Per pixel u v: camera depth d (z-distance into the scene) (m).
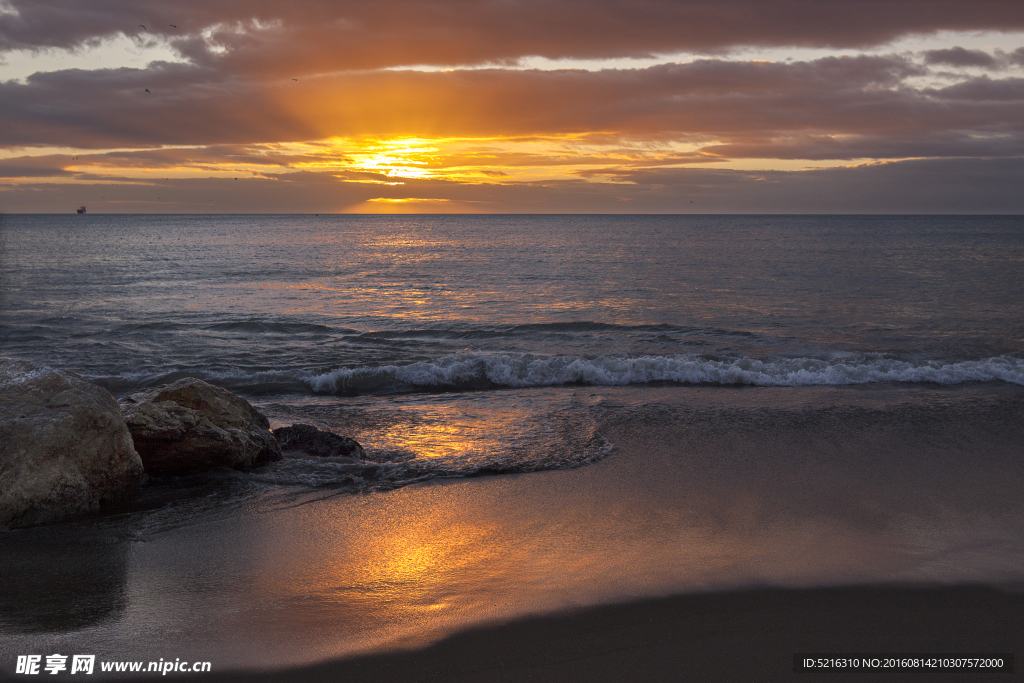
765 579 5.33
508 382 14.45
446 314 24.09
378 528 6.46
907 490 7.54
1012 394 12.83
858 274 36.03
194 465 8.03
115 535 6.29
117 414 7.48
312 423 10.77
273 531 6.39
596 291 29.81
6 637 4.40
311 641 4.37
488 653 4.24
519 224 161.62
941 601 5.00
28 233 97.00
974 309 24.42
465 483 7.83
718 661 4.17
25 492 6.54
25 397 7.18
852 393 13.05
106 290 30.31
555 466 8.45
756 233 96.25
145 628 4.54
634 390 13.58
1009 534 6.30
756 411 11.43
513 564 5.61
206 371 15.20
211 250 58.47
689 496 7.34
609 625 4.60
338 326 21.64
